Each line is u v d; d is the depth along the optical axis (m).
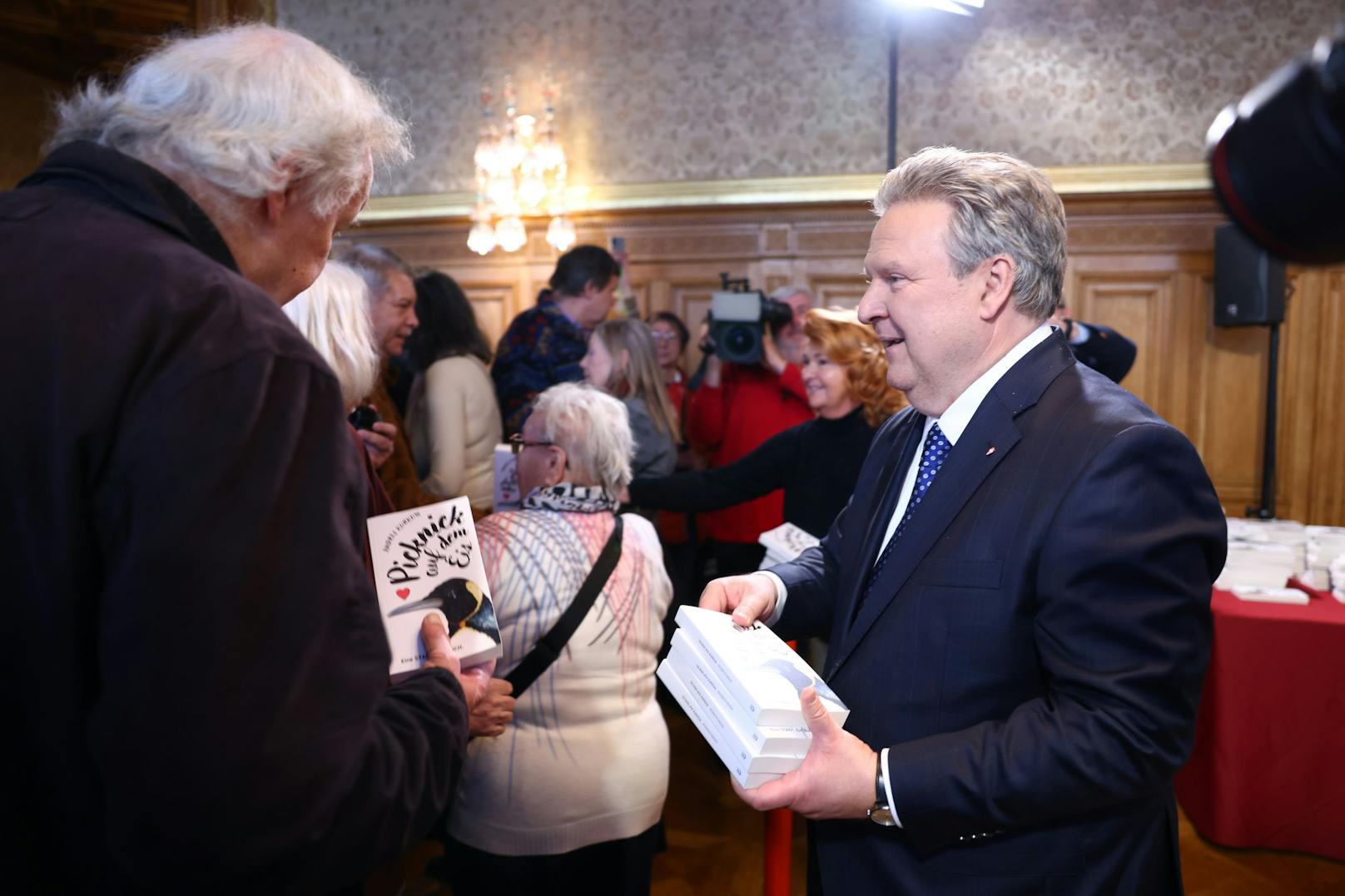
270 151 0.75
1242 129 0.54
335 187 0.81
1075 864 0.98
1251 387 4.04
